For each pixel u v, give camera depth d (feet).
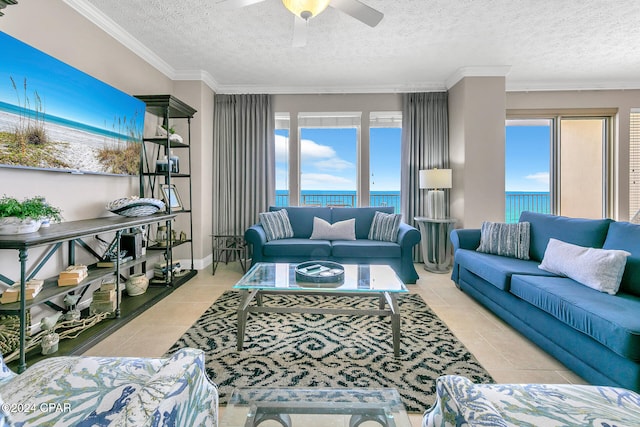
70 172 7.25
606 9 8.79
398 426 3.36
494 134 12.93
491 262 8.39
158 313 8.35
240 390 3.92
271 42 10.57
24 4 6.58
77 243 8.04
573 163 17.60
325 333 7.22
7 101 5.68
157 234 11.53
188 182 13.37
